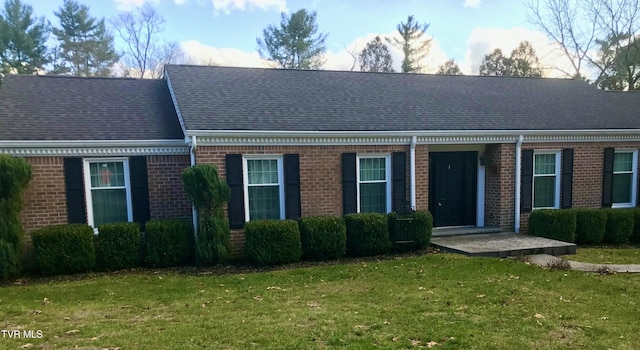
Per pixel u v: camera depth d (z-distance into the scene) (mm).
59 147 8273
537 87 14398
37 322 5145
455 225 11633
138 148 8875
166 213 9219
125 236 8297
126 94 10812
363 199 10062
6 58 27656
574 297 6008
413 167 10148
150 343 4398
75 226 8117
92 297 6344
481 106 11953
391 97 11852
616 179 12000
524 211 11125
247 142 8906
